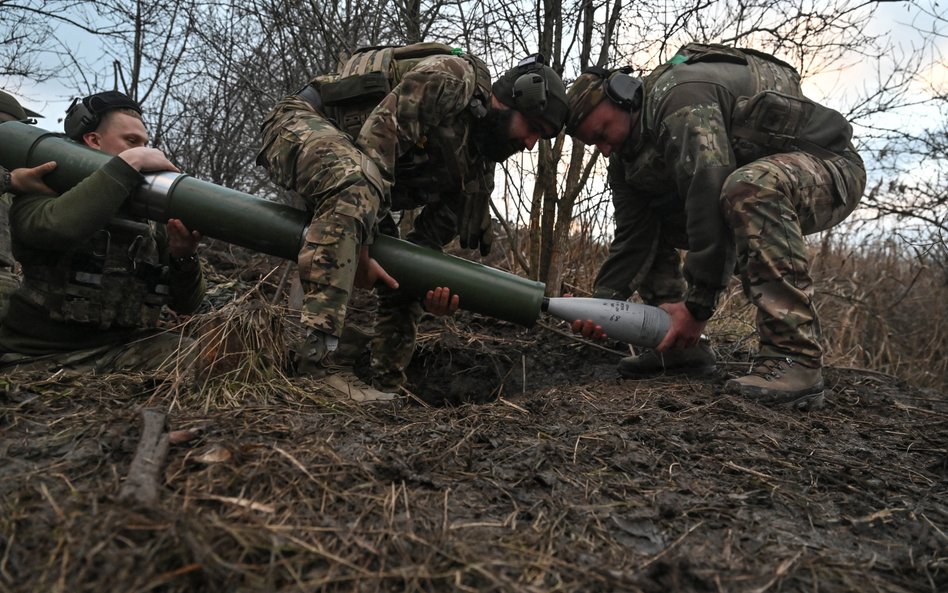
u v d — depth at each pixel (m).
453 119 2.79
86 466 1.66
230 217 2.69
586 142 3.16
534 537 1.55
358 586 1.28
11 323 2.72
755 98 2.87
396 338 3.23
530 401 2.76
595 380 3.43
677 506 1.80
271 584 1.25
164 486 1.56
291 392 2.41
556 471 1.95
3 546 1.33
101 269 2.74
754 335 4.25
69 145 2.72
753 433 2.45
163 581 1.21
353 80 2.75
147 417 1.83
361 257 2.69
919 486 2.13
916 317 7.24
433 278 2.81
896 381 3.72
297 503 1.57
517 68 2.88
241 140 6.69
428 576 1.32
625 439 2.25
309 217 2.71
